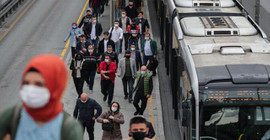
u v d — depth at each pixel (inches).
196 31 1309.1
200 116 975.0
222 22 1382.9
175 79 1354.6
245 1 3073.3
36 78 168.4
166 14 1801.2
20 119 176.1
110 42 1875.0
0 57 2187.5
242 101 973.8
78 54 1576.0
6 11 2906.0
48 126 173.5
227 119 975.0
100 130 1421.0
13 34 2603.3
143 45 1861.5
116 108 1143.6
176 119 1400.1
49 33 2613.2
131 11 2342.5
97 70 1707.7
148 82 1445.6
